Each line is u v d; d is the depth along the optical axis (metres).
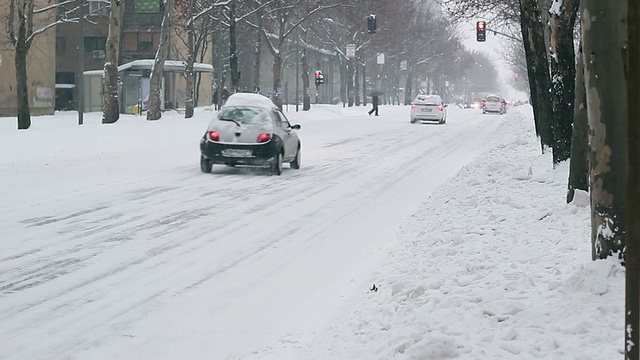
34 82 74.00
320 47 126.06
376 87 129.75
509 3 41.97
